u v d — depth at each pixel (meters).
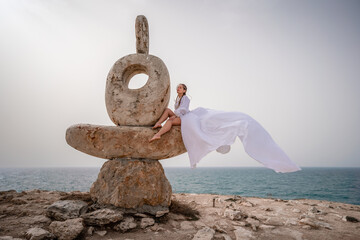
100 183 3.56
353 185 44.62
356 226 3.28
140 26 3.99
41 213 3.26
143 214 3.21
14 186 34.16
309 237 2.77
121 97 3.68
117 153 3.49
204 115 3.67
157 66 3.75
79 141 3.47
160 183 3.56
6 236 2.32
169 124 3.44
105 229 2.77
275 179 67.62
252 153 3.01
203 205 4.43
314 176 86.94
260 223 3.31
